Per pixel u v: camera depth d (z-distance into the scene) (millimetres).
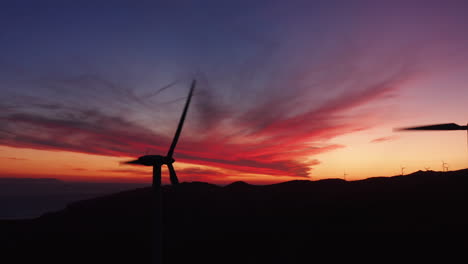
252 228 72000
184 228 74125
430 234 54125
